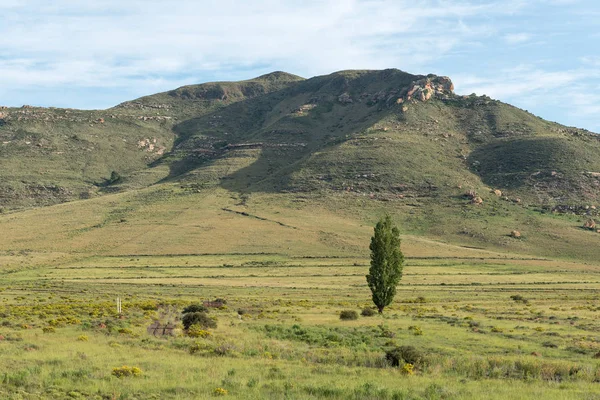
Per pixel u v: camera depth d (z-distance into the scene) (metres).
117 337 44.03
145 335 45.88
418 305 84.12
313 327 53.09
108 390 25.23
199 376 28.52
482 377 30.95
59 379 26.67
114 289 108.38
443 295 103.94
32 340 40.25
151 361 32.66
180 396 24.42
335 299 93.94
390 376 29.98
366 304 83.62
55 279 131.12
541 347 42.31
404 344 43.16
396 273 71.75
